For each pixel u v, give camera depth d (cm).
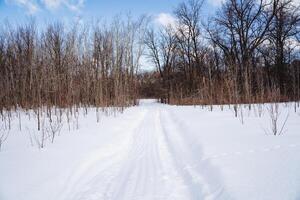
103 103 1788
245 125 916
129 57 3011
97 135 863
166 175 520
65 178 477
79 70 1884
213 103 1967
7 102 1507
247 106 1670
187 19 4203
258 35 3247
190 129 943
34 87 1445
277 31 3091
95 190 457
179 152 692
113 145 766
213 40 3525
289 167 430
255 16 3238
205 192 410
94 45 2156
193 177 483
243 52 3209
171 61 4738
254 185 382
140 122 1385
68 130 938
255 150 559
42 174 473
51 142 723
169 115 1758
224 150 591
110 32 2408
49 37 1878
